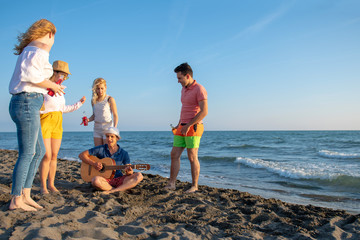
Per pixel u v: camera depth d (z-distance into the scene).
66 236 2.21
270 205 3.60
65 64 3.44
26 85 2.48
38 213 2.62
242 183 6.48
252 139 41.38
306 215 3.18
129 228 2.51
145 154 15.04
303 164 10.12
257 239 2.44
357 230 2.75
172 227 2.64
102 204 3.17
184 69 4.00
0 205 2.81
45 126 3.39
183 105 4.21
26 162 2.62
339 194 5.33
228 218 3.03
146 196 3.78
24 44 2.62
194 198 3.71
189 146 4.17
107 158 4.08
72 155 14.07
